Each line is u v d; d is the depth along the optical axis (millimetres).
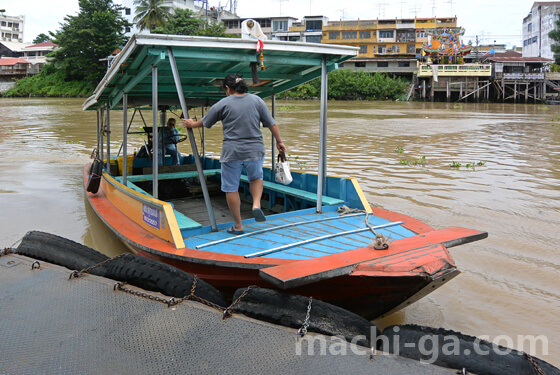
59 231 6688
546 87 63125
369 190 9203
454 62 62906
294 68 5695
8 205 8039
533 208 7836
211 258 3783
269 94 7199
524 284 4977
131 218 5605
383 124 25516
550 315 4309
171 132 8641
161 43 4242
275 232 4469
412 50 67062
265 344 3045
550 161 12812
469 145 16578
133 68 5137
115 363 2891
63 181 10125
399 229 4543
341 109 41312
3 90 67375
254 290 3453
